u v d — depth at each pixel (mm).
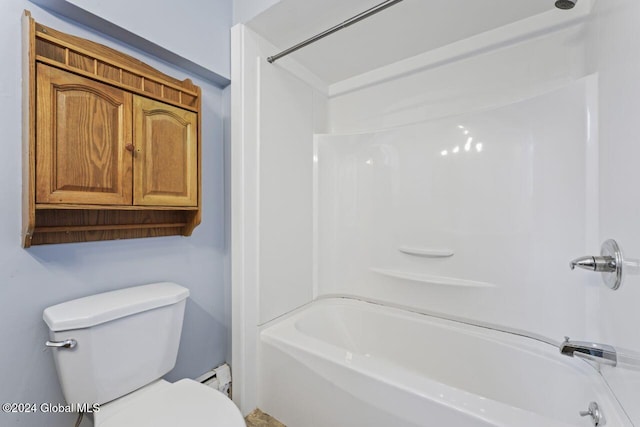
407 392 1000
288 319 1643
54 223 938
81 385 875
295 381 1313
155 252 1230
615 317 864
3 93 838
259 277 1469
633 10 755
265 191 1511
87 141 886
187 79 1238
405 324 1663
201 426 837
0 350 851
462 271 1548
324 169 1947
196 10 1303
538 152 1290
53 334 840
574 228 1142
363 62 1791
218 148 1504
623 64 824
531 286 1318
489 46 1492
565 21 1298
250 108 1439
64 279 974
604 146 978
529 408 1220
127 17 1062
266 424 1362
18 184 869
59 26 961
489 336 1400
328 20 1393
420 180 1688
